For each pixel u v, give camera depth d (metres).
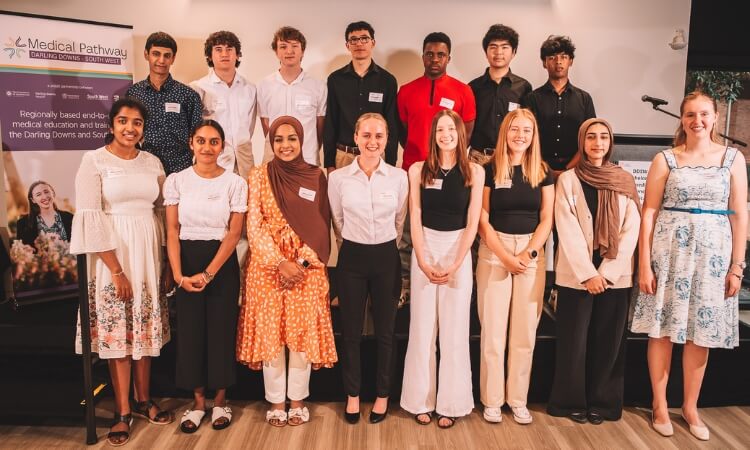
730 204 2.82
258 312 2.79
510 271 2.88
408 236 3.71
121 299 2.71
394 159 3.71
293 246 2.81
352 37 3.54
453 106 3.66
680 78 4.25
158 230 2.87
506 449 2.76
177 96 3.51
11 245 3.66
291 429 2.92
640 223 2.89
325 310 2.87
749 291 4.65
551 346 3.20
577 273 2.84
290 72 3.71
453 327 2.87
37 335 3.21
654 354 2.95
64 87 3.71
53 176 3.74
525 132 2.79
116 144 2.74
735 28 4.22
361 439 2.83
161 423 2.97
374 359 3.18
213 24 4.14
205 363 2.93
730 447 2.81
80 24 3.71
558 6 4.15
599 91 4.26
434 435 2.87
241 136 3.81
